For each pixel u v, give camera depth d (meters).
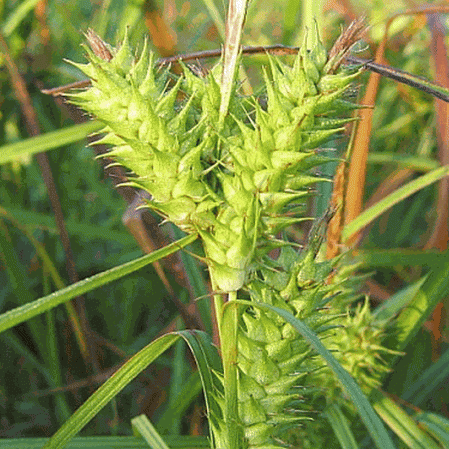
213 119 0.37
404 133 0.93
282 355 0.38
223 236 0.36
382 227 0.86
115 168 0.53
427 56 0.86
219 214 0.36
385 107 0.91
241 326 0.39
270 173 0.36
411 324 0.48
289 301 0.38
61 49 0.87
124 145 0.36
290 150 0.36
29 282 0.77
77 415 0.40
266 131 0.36
